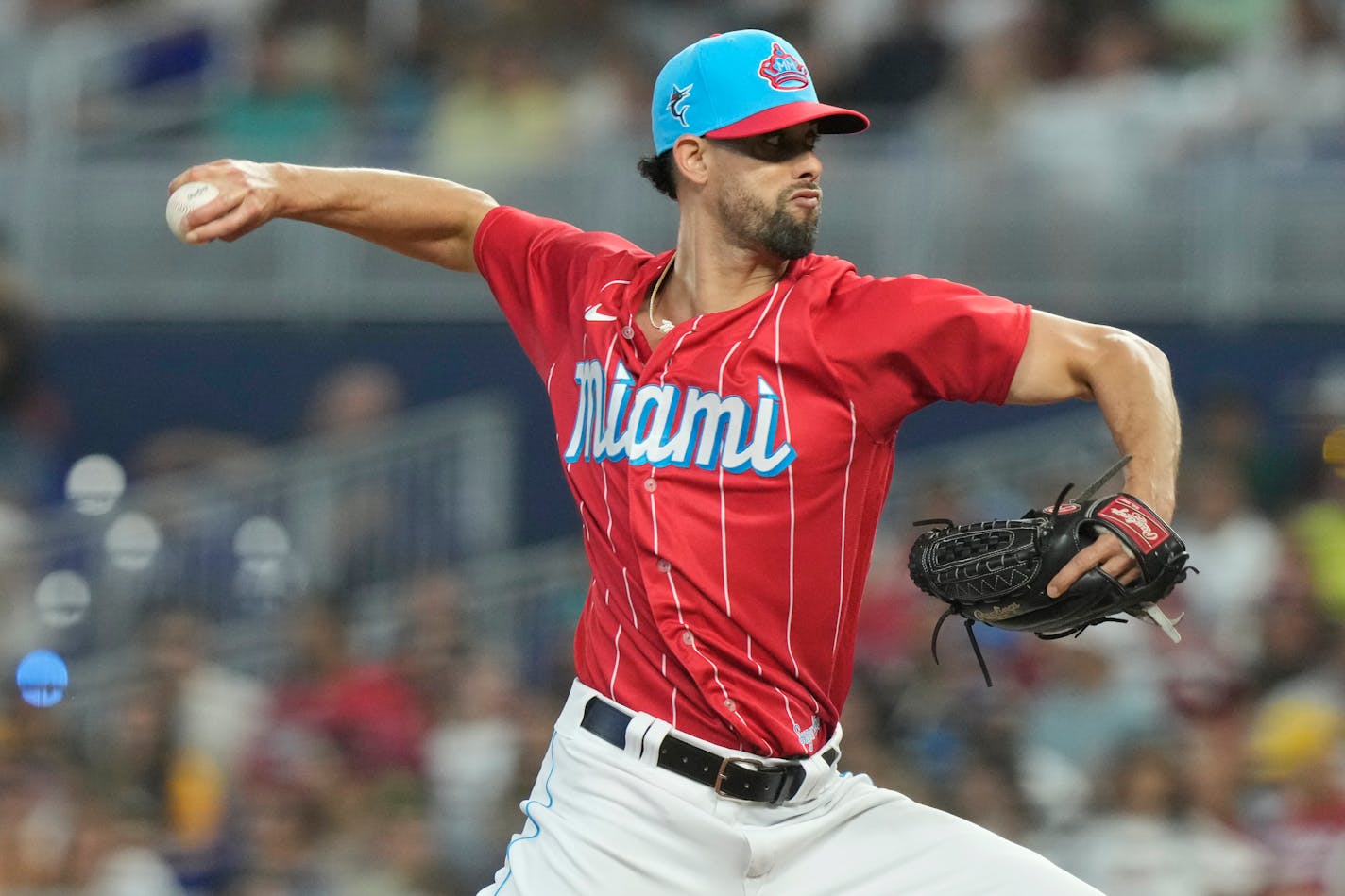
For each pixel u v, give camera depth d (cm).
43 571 3509
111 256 4188
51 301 4172
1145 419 1198
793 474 1260
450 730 2994
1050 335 1230
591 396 1345
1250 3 4234
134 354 4156
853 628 1341
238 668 3388
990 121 4088
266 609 3556
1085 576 1189
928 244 3997
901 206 4009
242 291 4159
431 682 3139
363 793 2894
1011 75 4125
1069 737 2809
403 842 2812
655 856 1305
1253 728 2836
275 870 2806
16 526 3569
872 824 1337
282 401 4122
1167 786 2636
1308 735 2791
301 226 4156
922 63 4231
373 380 4084
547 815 1359
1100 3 4250
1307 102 4097
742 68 1291
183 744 3038
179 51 4528
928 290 1249
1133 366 1210
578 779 1339
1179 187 3950
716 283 1323
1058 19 4228
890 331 1243
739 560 1273
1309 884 2567
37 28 4675
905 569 3241
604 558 1334
